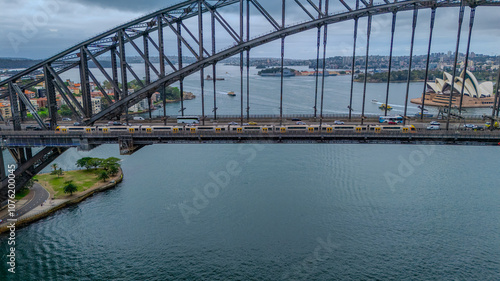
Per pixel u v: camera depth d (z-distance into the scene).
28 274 80.94
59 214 109.12
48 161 110.69
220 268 80.38
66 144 100.69
